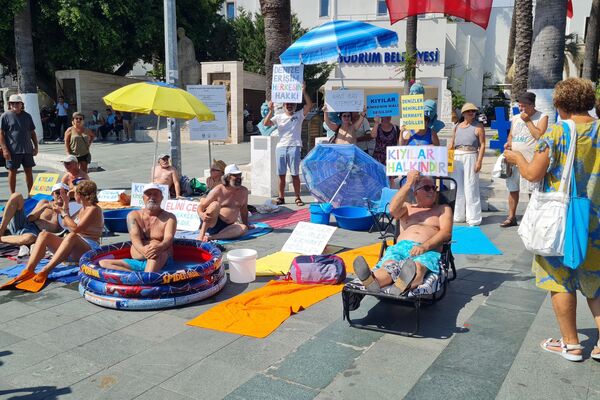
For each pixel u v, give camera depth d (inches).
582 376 141.6
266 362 151.9
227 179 289.3
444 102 1112.8
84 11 906.1
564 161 137.7
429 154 220.7
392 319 182.7
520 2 550.6
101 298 195.0
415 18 740.0
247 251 232.2
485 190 384.2
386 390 135.9
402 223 204.8
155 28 1003.3
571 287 145.8
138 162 648.4
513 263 245.4
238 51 1171.3
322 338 167.6
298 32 1131.9
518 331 171.0
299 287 212.7
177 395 134.5
